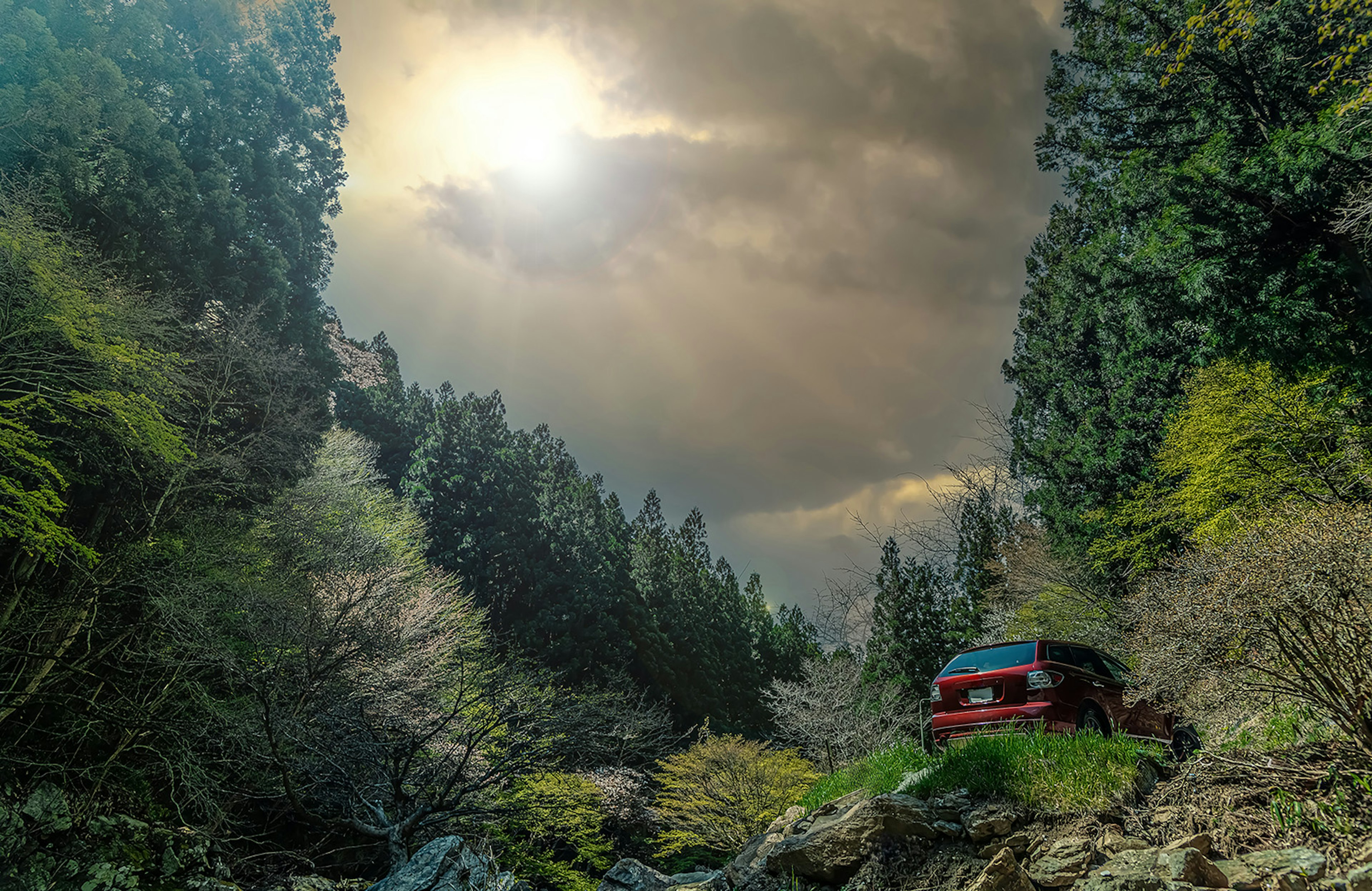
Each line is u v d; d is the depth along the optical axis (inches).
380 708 655.8
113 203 610.2
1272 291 641.0
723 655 2106.3
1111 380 1079.6
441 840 377.4
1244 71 780.0
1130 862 204.5
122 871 462.6
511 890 390.6
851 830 267.3
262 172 839.7
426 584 1008.2
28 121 559.8
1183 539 719.7
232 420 741.9
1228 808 214.8
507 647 1368.1
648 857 1178.6
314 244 906.7
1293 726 235.1
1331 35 555.5
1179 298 764.0
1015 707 306.2
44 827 446.9
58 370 497.4
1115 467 969.5
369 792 613.0
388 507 1166.3
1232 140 724.7
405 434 1749.5
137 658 547.8
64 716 530.3
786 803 1041.5
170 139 713.6
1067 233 1380.4
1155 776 249.3
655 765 1381.6
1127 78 997.2
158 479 635.5
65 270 501.7
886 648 1455.5
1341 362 617.9
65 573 579.8
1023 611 1016.2
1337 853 183.9
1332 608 204.7
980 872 231.9
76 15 657.0
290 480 780.6
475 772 672.4
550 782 864.3
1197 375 758.5
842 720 1137.4
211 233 711.7
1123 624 280.1
